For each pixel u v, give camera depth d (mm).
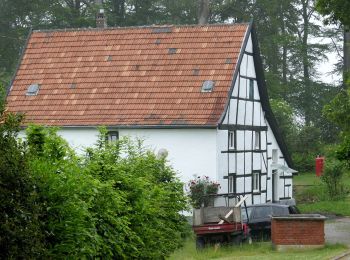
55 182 14172
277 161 54562
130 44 51594
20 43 78688
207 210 36688
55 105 49688
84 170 15227
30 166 13602
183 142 46125
